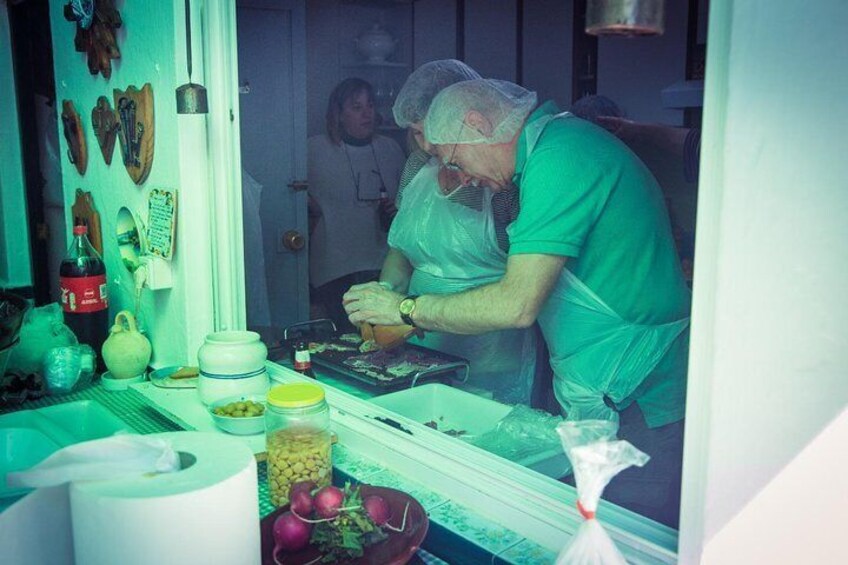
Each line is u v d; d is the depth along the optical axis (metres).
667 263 1.53
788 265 0.65
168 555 0.73
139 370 1.66
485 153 1.57
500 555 0.91
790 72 0.62
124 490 0.73
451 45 2.94
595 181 1.43
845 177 0.63
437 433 1.17
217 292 1.60
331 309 3.07
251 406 1.32
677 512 1.14
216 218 1.57
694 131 1.66
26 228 2.73
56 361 1.60
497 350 1.89
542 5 2.54
